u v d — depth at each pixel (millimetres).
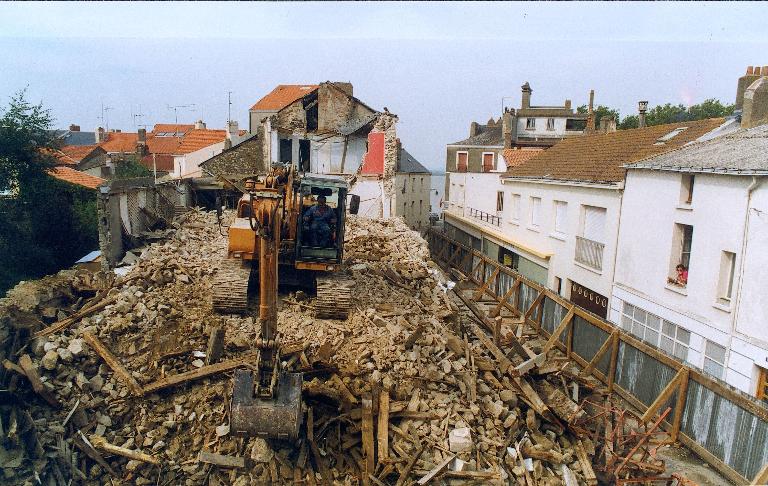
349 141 29141
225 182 11734
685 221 15578
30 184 21344
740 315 13484
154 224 19141
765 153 14039
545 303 18656
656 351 13070
